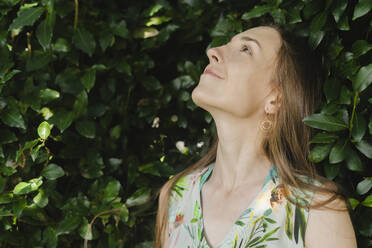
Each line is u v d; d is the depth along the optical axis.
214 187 1.43
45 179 1.63
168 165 1.77
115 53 1.73
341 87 1.41
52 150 1.68
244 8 1.75
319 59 1.50
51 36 1.50
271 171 1.34
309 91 1.45
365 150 1.35
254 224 1.27
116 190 1.63
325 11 1.41
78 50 1.68
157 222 1.55
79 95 1.58
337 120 1.36
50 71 1.64
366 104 1.38
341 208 1.24
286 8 1.53
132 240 1.75
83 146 1.67
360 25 1.47
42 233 1.63
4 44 1.58
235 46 1.42
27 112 1.61
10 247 1.61
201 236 1.35
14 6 1.64
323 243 1.22
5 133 1.56
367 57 1.42
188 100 1.78
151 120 1.81
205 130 1.89
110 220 1.69
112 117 1.77
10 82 1.59
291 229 1.25
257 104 1.37
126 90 1.79
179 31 1.81
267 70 1.37
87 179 1.71
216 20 1.78
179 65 1.85
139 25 1.77
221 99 1.33
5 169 1.56
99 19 1.74
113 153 1.78
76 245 1.69
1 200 1.51
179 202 1.46
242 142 1.38
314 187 1.28
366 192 1.42
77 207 1.59
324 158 1.42
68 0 1.59
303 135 1.44
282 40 1.41
